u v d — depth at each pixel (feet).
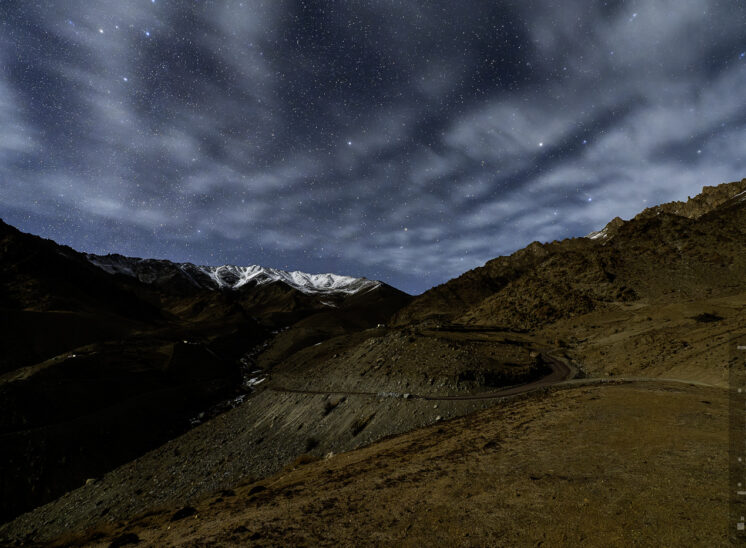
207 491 127.03
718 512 18.99
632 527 18.98
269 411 193.16
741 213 344.28
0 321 350.02
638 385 80.84
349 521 26.02
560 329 252.01
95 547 32.30
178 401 272.72
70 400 252.21
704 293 245.65
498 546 19.36
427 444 57.21
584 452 34.65
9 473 183.93
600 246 387.14
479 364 145.18
